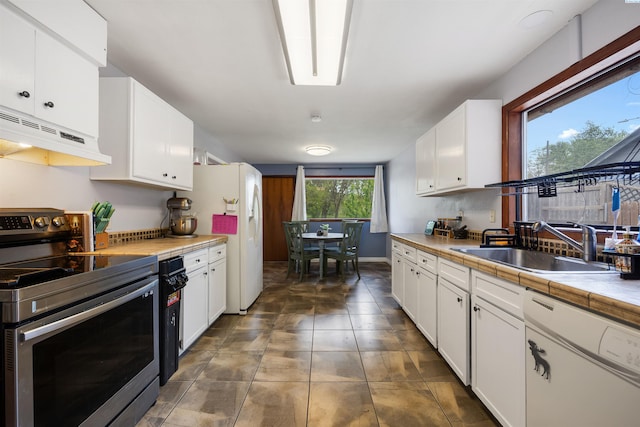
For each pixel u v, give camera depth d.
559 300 1.02
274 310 3.12
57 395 1.02
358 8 1.53
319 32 1.63
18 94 1.16
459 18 1.62
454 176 2.39
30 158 1.53
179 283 1.83
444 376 1.86
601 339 0.82
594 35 1.51
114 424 1.28
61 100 1.36
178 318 1.91
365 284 4.23
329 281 4.41
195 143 3.52
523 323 1.19
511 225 2.15
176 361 1.90
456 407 1.57
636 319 0.74
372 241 6.22
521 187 1.95
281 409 1.56
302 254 4.49
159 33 1.76
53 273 1.13
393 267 3.32
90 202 1.90
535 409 1.11
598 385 0.85
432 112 3.09
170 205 2.70
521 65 2.05
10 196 1.45
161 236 2.74
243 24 1.67
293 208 6.14
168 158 2.31
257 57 2.02
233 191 3.01
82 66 1.48
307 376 1.86
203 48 1.92
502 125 2.23
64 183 1.72
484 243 2.18
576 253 1.61
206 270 2.43
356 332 2.54
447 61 2.07
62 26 1.34
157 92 2.59
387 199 6.13
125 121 1.86
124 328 1.35
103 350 1.23
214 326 2.69
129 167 1.86
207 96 2.69
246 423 1.46
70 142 1.41
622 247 1.09
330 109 3.01
